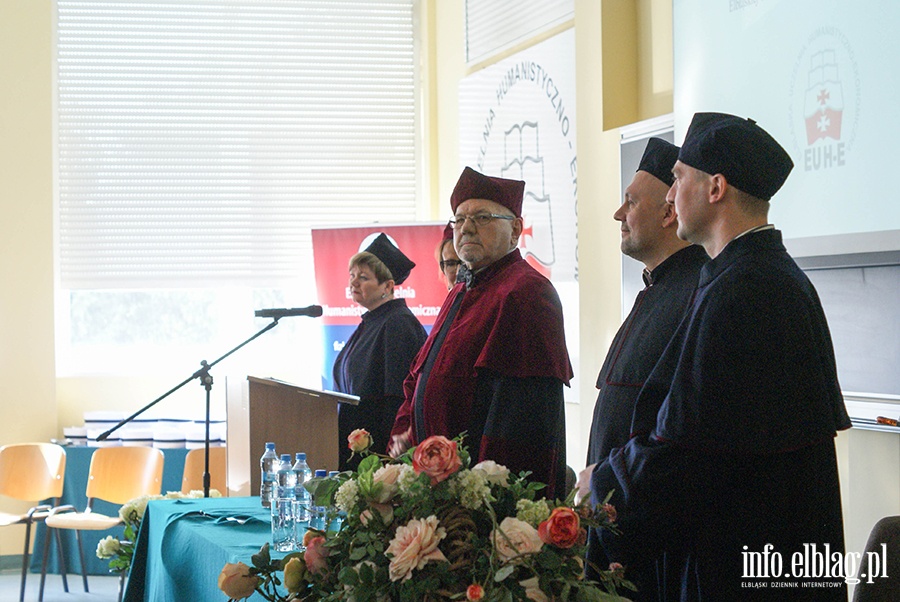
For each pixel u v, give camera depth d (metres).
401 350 4.20
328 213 7.32
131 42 7.14
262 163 7.25
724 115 2.05
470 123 6.52
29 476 6.16
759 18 3.50
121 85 7.13
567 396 5.28
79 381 7.01
